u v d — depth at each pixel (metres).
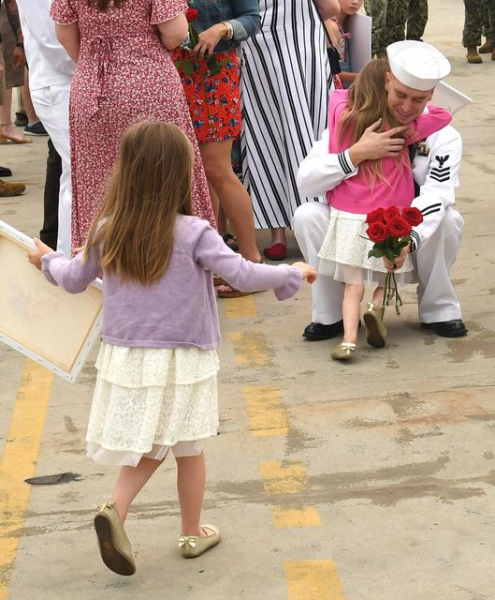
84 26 5.09
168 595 3.42
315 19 6.44
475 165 8.95
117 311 3.37
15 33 10.12
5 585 3.51
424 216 5.07
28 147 10.45
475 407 4.62
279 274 3.47
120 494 3.44
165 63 5.15
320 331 5.46
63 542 3.76
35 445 4.50
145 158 3.28
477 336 5.42
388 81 5.11
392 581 3.41
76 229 5.41
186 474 3.54
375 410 4.63
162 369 3.32
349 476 4.09
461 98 5.69
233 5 5.91
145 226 3.28
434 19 18.77
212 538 3.66
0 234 3.83
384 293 5.16
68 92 5.73
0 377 5.27
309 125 6.41
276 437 4.43
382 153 5.08
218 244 3.36
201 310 3.37
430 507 3.84
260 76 6.46
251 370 5.14
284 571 3.50
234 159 7.04
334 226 5.21
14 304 3.96
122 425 3.34
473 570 3.45
